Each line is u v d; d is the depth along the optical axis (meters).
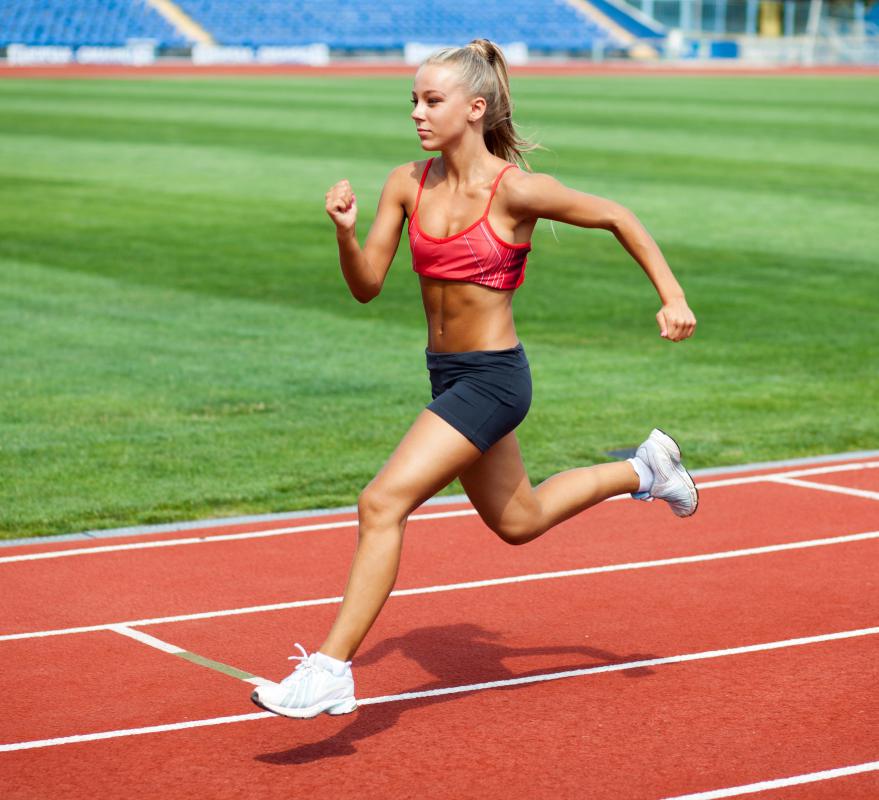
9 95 54.53
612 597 8.24
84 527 9.85
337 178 31.66
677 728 6.28
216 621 7.85
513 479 6.29
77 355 15.70
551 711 6.49
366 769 5.84
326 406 13.62
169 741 6.15
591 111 51.84
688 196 29.70
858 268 21.83
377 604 5.78
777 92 65.81
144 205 27.53
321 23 86.19
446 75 5.86
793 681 6.87
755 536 9.53
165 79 67.62
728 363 15.71
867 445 12.34
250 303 18.88
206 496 10.66
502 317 6.05
